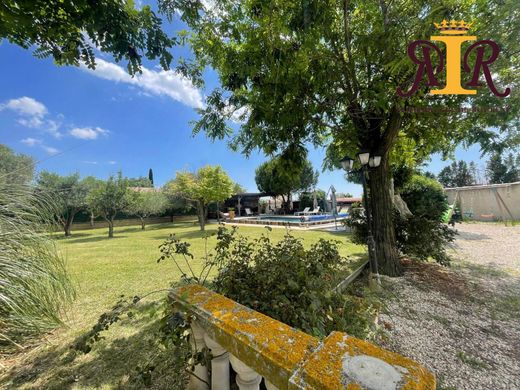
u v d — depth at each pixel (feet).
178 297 4.35
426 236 14.62
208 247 24.48
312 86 11.86
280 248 7.50
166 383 5.33
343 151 18.67
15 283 6.25
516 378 6.05
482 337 7.87
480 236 26.12
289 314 4.98
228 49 9.96
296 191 81.87
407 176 27.86
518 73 10.27
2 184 7.61
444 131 14.52
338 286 9.41
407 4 9.50
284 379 2.32
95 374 5.75
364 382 1.91
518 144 12.69
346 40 10.96
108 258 19.98
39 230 7.91
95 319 8.71
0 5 4.58
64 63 6.24
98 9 4.99
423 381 1.91
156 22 6.02
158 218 70.33
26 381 5.61
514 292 11.40
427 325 8.59
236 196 85.10
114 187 40.14
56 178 38.88
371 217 14.87
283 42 9.28
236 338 2.97
